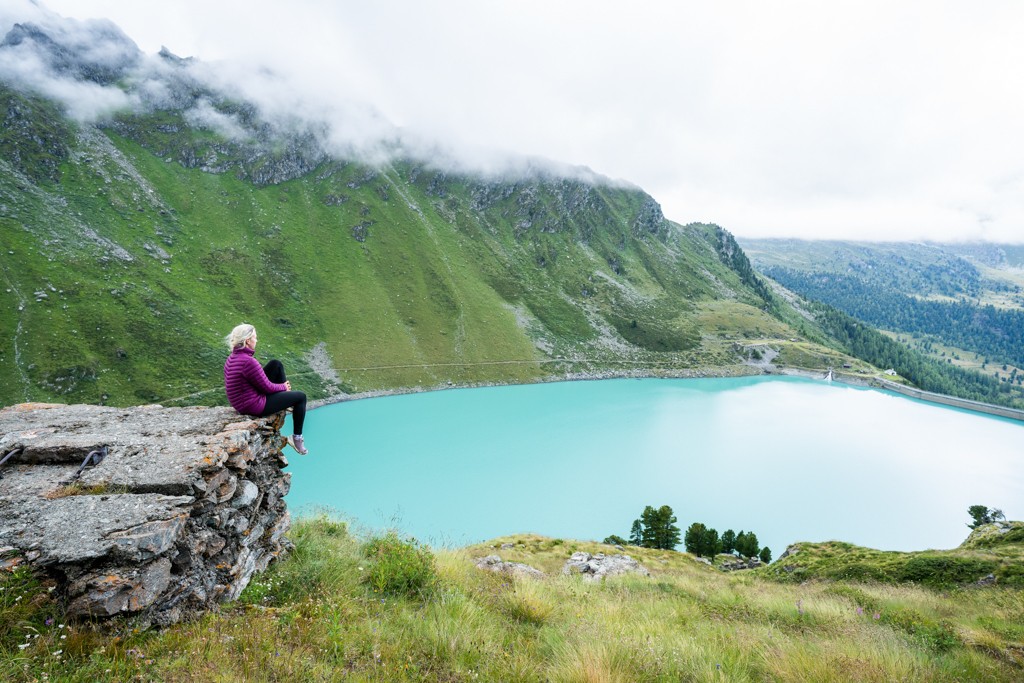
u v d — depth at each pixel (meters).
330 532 12.85
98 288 128.75
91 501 6.39
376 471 93.56
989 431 153.88
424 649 6.53
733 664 7.43
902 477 103.56
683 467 103.62
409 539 12.31
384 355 166.88
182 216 183.62
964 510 88.19
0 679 4.22
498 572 12.91
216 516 7.43
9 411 10.05
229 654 5.42
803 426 142.25
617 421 137.88
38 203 145.88
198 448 7.87
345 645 6.04
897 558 27.17
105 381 108.88
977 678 7.67
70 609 5.21
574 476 95.88
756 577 32.38
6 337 105.25
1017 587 19.11
